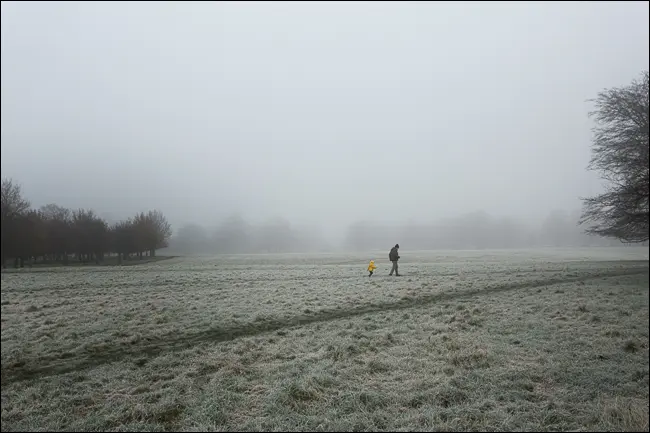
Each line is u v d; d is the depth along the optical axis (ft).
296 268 113.70
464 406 19.30
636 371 22.80
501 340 30.27
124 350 31.12
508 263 110.22
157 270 111.65
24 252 125.39
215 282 76.28
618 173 70.95
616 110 68.90
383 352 28.14
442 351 27.89
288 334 34.12
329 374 23.88
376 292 57.00
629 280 61.26
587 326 33.17
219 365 26.63
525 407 19.13
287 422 18.37
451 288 58.70
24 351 31.24
